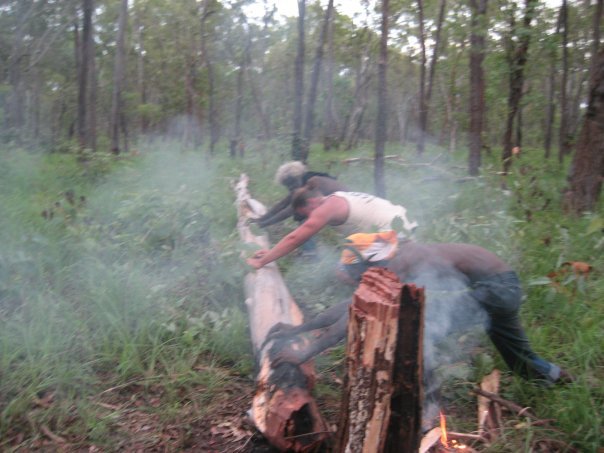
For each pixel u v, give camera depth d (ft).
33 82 79.87
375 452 7.89
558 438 10.43
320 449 9.65
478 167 31.78
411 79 100.37
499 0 30.48
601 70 24.00
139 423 10.99
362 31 71.05
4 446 10.08
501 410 11.39
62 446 10.25
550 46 31.42
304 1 35.12
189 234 18.42
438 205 24.63
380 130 23.11
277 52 100.07
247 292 14.43
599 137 24.26
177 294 15.87
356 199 12.53
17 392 11.11
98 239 17.71
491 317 11.54
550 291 14.23
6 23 55.11
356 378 7.85
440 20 49.03
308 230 12.46
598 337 13.23
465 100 61.52
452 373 11.82
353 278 13.12
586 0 51.34
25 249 16.63
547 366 11.76
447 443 10.34
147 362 12.76
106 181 30.40
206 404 11.66
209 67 62.28
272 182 31.40
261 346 11.10
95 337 13.16
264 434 9.63
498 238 18.06
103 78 88.22
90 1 43.93
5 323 13.23
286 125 73.77
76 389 11.54
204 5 61.82
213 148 56.18
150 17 81.10
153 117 81.76
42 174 31.27
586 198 24.64
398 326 7.55
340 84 86.84
